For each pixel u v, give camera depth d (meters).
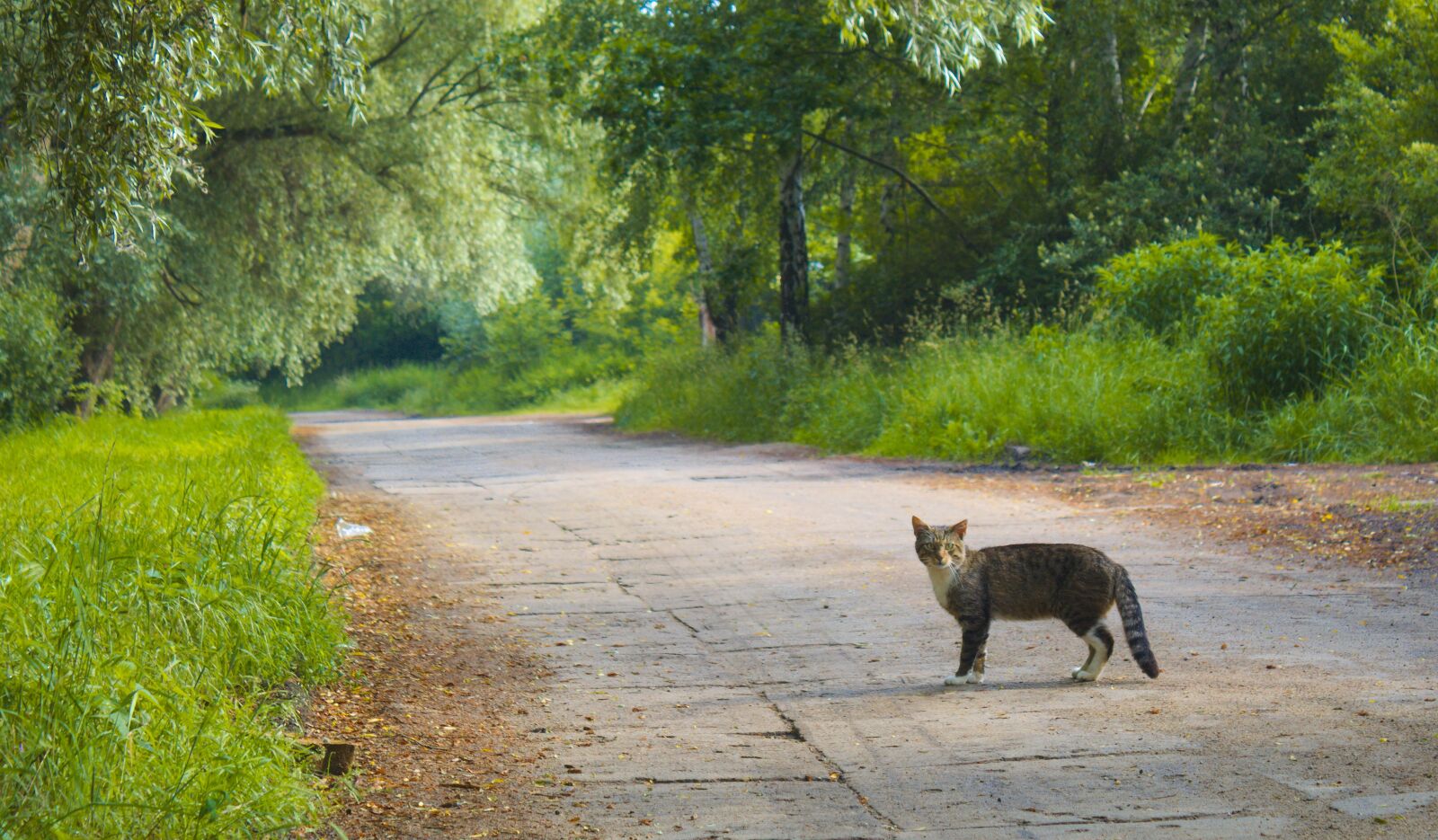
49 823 3.88
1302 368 18.02
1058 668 7.05
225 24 10.02
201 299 31.52
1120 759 5.29
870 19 23.92
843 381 23.86
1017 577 6.86
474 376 61.25
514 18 34.09
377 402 70.12
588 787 5.17
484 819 4.79
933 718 6.10
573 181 39.53
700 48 26.19
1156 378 18.58
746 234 34.69
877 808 4.82
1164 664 7.05
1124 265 21.84
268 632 6.54
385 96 32.00
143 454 16.48
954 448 19.20
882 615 8.62
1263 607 8.41
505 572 10.59
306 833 4.63
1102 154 26.91
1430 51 20.41
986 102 27.41
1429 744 5.30
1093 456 17.70
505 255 40.50
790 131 25.00
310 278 33.09
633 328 63.41
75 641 4.81
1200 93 28.36
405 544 12.12
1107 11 26.08
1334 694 6.19
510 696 6.74
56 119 9.70
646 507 14.67
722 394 28.31
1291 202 25.28
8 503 9.42
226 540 7.68
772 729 6.02
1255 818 4.53
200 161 29.89
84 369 29.52
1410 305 18.36
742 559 11.00
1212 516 12.23
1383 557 9.86
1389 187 20.39
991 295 26.64
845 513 13.67
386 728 6.09
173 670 5.36
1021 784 5.02
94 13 9.27
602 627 8.51
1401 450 15.64
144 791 4.25
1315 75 26.17
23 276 24.83
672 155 26.25
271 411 38.03
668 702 6.59
